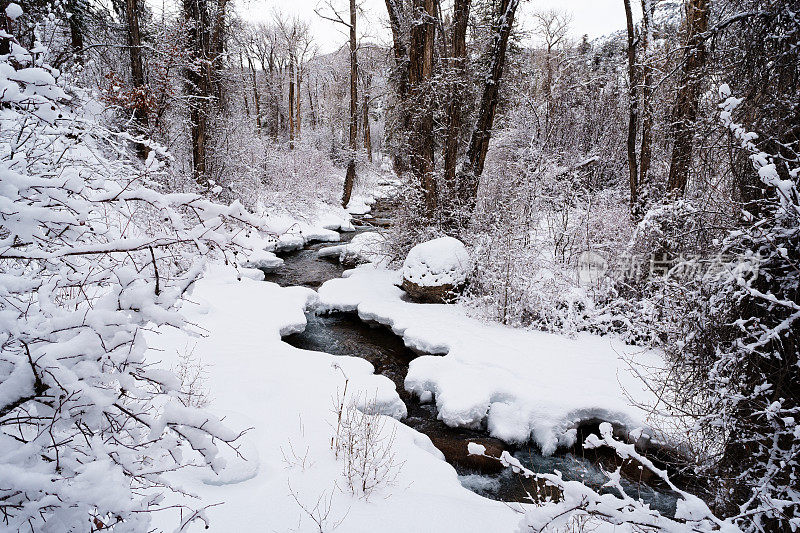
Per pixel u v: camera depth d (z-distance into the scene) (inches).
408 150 547.2
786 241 112.8
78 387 62.7
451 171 485.1
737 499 122.1
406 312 369.1
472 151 491.5
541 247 405.1
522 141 665.6
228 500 139.6
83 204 69.8
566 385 248.2
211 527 127.5
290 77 1343.5
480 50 546.0
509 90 738.2
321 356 274.4
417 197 489.7
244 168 702.5
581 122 722.8
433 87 471.2
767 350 118.3
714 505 132.5
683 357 147.8
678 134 232.2
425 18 478.0
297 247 639.1
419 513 143.9
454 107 474.0
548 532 113.8
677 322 156.3
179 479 143.9
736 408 121.5
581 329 328.2
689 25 261.3
